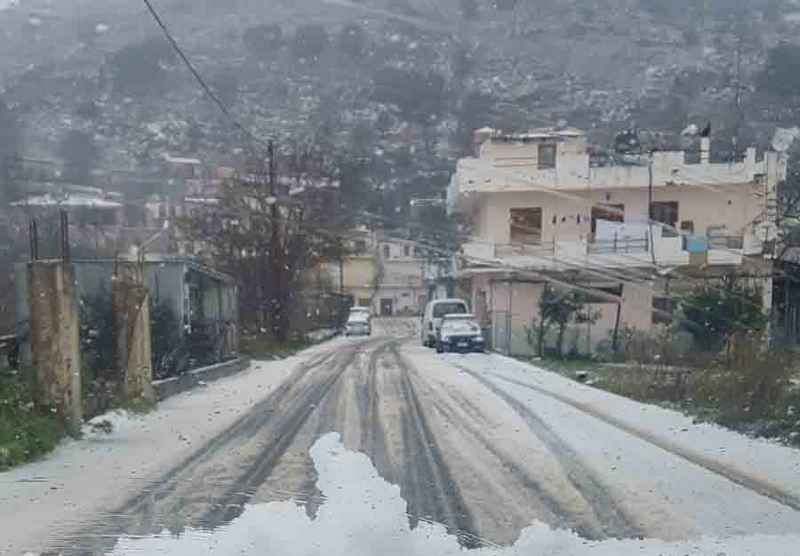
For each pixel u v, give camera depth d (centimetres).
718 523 650
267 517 625
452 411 1304
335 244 3528
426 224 3500
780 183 2908
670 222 3083
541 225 3188
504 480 805
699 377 1488
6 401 1008
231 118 2431
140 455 948
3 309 1587
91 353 1360
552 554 566
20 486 784
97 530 631
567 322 3009
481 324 3316
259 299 3397
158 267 1797
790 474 827
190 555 563
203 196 3084
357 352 3042
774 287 2823
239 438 1066
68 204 2205
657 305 3002
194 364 1933
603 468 861
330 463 838
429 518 662
